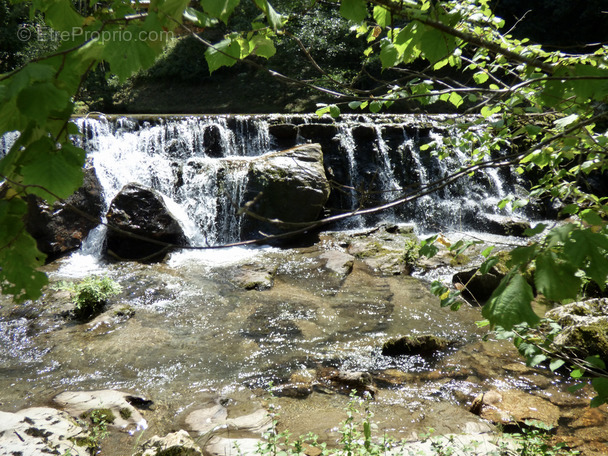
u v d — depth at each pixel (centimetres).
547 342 257
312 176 1161
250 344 691
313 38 2033
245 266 969
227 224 1161
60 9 129
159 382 598
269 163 1175
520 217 1276
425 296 844
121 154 1256
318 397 559
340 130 1384
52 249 1007
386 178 1356
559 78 165
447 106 1948
